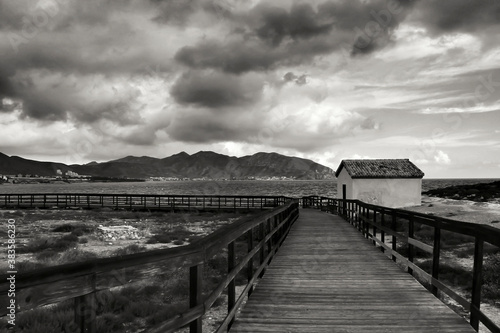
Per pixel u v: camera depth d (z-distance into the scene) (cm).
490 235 375
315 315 511
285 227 1359
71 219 2705
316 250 1063
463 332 442
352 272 783
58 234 1908
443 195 4600
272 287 664
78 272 196
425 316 504
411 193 3606
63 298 188
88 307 204
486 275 864
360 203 1500
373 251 1048
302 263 878
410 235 736
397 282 698
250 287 587
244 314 517
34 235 1869
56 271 185
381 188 3581
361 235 1395
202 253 325
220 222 2448
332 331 451
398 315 509
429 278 595
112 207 3297
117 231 1889
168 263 274
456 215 2464
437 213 2664
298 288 656
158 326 261
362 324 474
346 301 577
